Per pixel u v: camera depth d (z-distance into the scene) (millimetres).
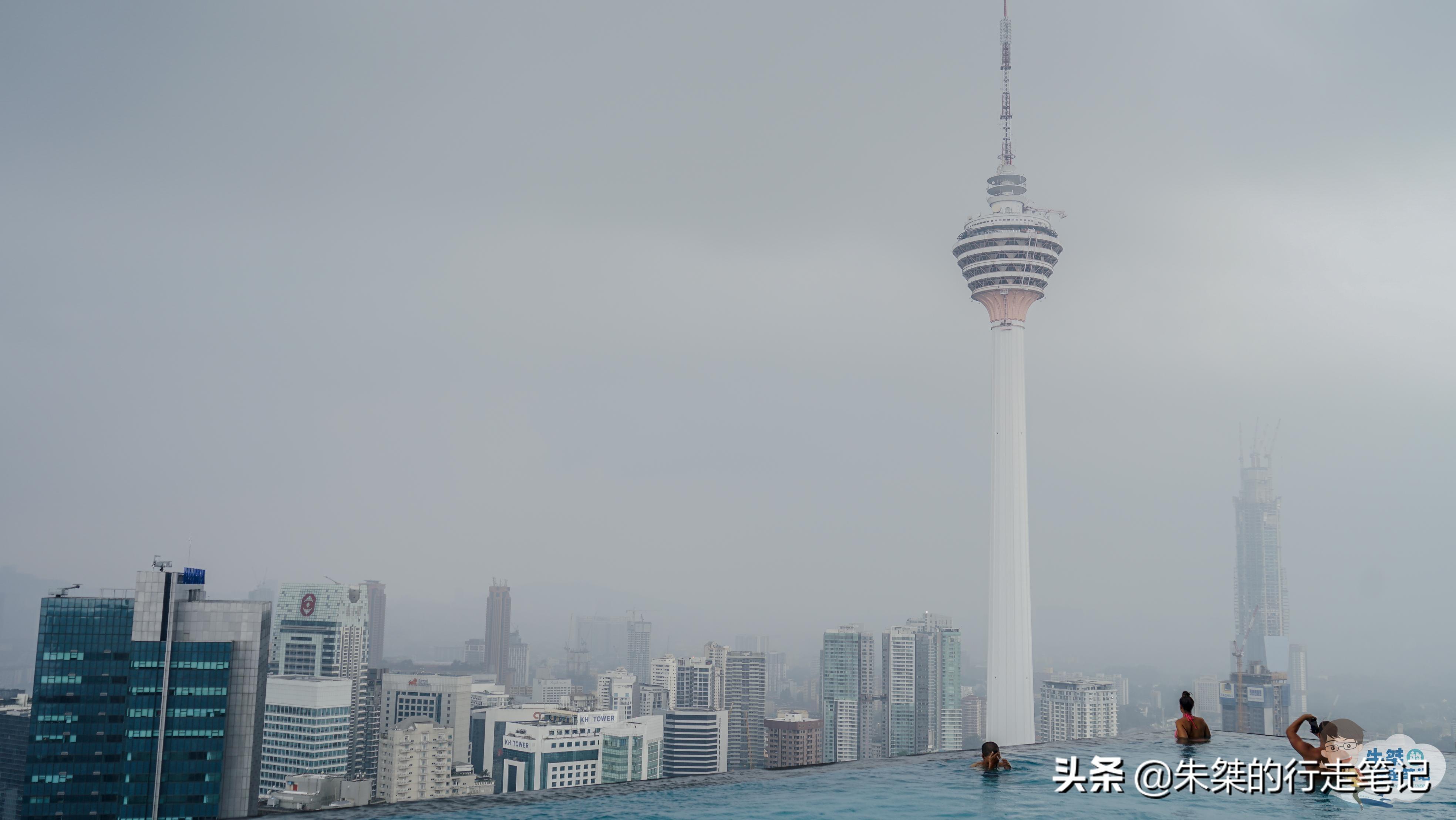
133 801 157750
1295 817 23719
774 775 29953
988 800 26250
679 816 24297
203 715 161750
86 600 160500
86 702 158375
